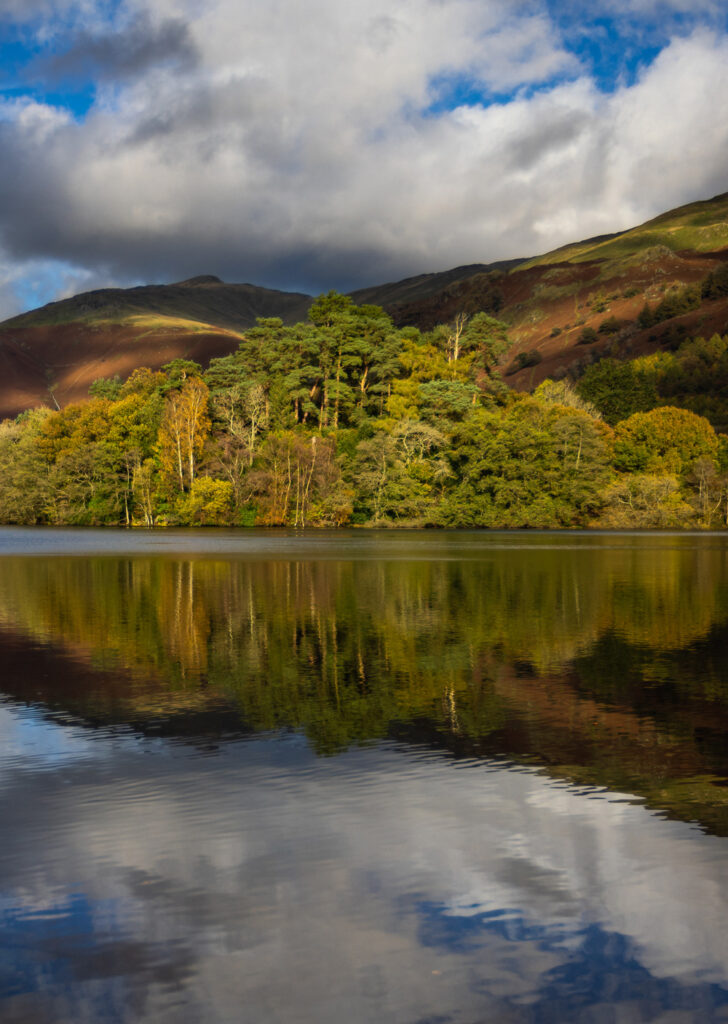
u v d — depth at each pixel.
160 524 117.88
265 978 6.86
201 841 9.43
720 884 8.41
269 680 17.89
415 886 8.37
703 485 117.06
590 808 10.47
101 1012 6.45
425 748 13.05
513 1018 6.39
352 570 46.78
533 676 18.33
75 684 17.48
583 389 166.50
